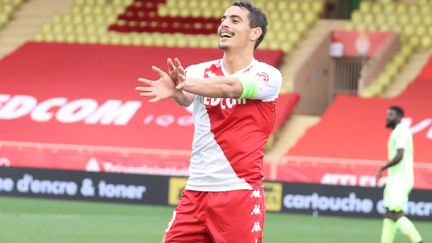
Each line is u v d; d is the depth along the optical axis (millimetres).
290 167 62188
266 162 69500
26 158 67000
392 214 38750
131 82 81938
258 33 18438
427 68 79000
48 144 75312
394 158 38188
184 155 70188
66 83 82500
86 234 43219
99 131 76250
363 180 61312
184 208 18609
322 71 83688
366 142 71188
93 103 79562
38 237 41375
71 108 79188
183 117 76938
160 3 92875
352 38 83812
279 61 82312
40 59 86562
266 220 53344
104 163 65625
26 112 79250
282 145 73875
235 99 18141
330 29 86188
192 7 92188
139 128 76062
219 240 18250
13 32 93938
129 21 91938
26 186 62531
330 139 71750
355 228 50344
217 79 17516
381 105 75250
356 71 84438
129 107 78625
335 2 95250
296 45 85000
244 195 18188
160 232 45188
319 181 61812
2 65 85875
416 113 73625
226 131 18219
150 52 85750
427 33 85188
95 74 83562
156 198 60438
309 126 75250
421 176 60281
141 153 72875
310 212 57719
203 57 83750
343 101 76188
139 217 52344
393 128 38969
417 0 90938
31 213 52219
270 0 90688
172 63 17375
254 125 18328
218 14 90438
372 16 87500
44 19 95688
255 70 18453
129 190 60938
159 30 90438
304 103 81250
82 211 54688
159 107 78250
